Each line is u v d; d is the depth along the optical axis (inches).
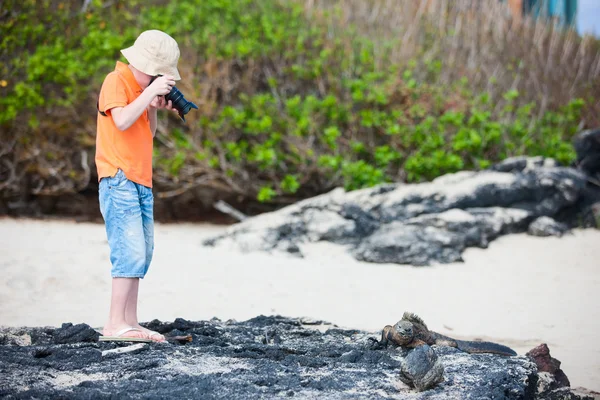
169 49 307.9
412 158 762.8
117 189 301.0
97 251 606.2
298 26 907.4
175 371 261.3
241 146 804.6
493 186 698.2
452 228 657.0
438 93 825.5
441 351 305.6
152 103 307.6
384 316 478.0
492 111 860.6
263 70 861.8
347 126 826.2
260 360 282.7
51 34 857.5
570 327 459.5
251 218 757.9
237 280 554.6
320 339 341.7
